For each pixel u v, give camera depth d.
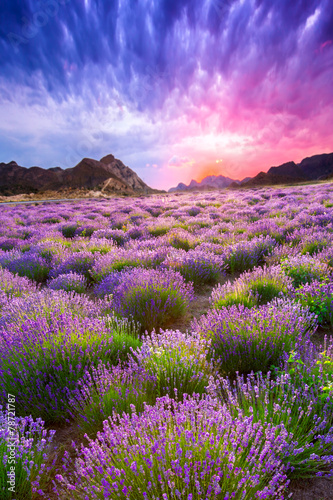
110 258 7.01
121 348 3.31
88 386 2.67
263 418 2.17
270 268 5.49
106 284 5.59
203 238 9.28
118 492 1.58
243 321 3.41
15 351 3.01
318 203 15.76
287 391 2.46
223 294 4.79
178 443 1.70
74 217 17.47
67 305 4.34
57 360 2.93
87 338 3.26
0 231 13.46
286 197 21.53
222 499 1.56
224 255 7.37
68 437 2.46
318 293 4.12
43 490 1.96
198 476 1.62
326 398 2.25
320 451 2.01
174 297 4.61
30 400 2.60
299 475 1.93
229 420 1.93
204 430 1.85
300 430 2.08
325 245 6.65
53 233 11.76
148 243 8.45
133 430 1.85
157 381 2.68
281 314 3.47
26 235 13.31
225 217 14.08
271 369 3.05
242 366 3.15
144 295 4.53
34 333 3.29
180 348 2.89
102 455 1.75
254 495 1.58
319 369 2.49
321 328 4.04
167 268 6.25
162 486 1.51
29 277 7.30
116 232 11.03
